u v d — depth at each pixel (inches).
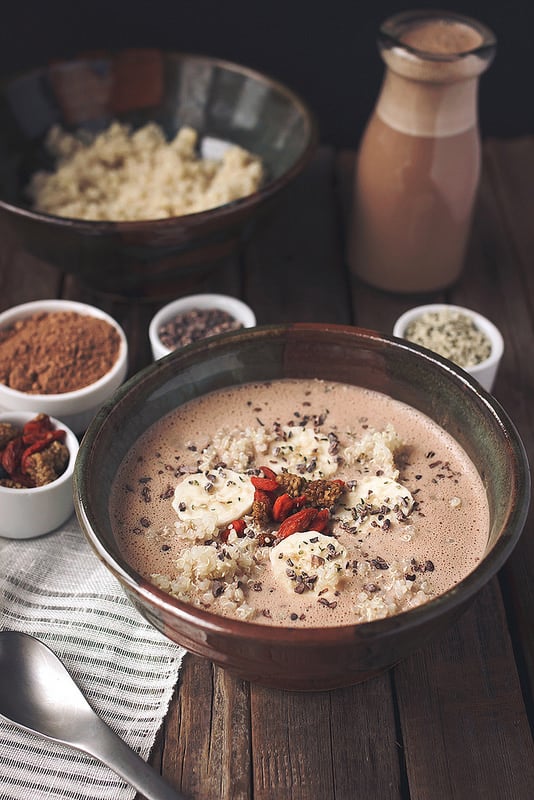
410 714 21.5
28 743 20.8
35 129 30.6
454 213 28.2
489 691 21.9
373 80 35.3
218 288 29.5
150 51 30.9
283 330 23.4
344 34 34.3
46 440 24.1
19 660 21.5
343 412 23.7
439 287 29.5
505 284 30.0
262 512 21.7
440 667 22.2
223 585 20.7
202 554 20.7
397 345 23.1
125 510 22.0
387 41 26.8
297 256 30.6
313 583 20.7
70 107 31.0
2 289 29.4
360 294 29.7
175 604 19.1
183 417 23.5
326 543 21.2
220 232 26.5
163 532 21.6
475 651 22.4
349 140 36.5
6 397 25.1
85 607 22.6
